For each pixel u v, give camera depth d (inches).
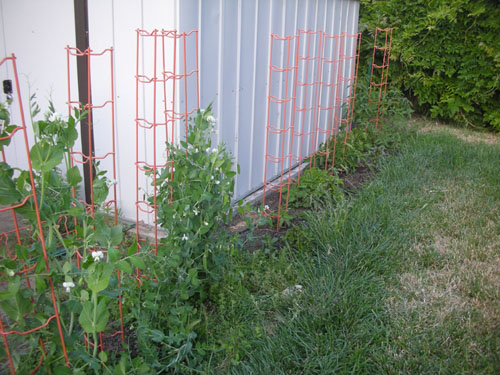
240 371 94.8
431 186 201.8
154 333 89.8
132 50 149.4
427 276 130.6
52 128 80.7
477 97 330.3
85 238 78.7
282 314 113.7
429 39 329.1
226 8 157.8
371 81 325.1
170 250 102.0
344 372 91.6
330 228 149.3
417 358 96.7
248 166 192.2
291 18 208.7
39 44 172.7
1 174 69.1
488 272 131.3
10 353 73.1
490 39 310.2
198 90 136.2
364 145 253.4
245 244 149.6
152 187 155.9
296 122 232.1
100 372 87.6
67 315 87.7
